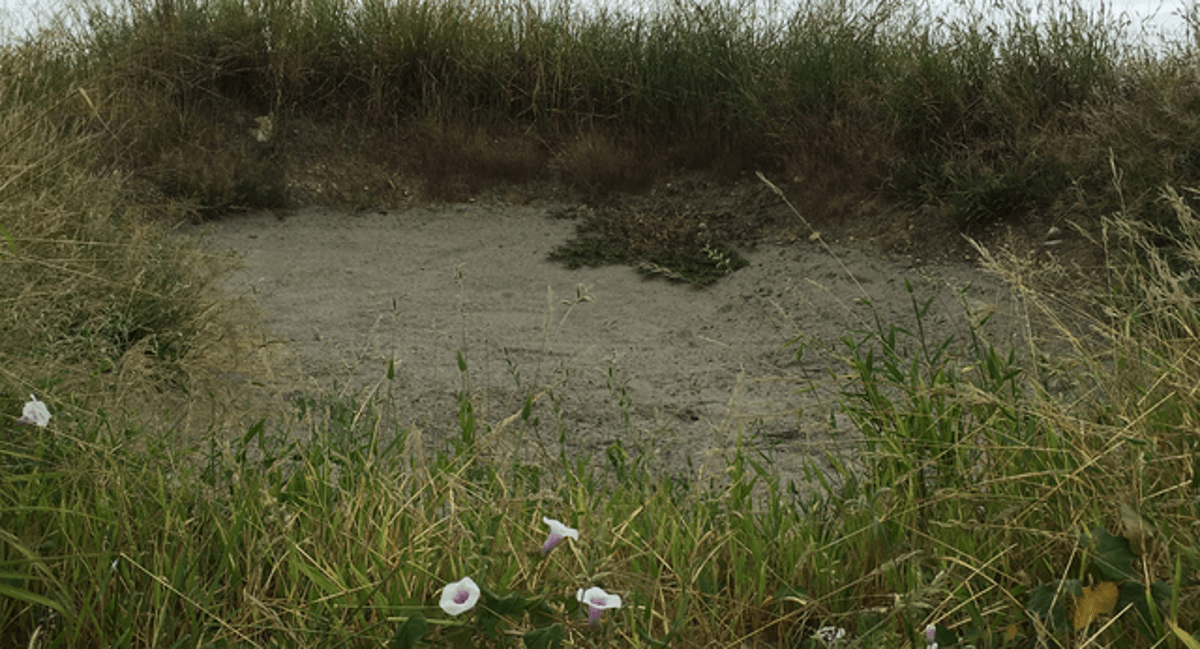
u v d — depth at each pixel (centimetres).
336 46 945
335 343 520
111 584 181
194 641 170
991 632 173
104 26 857
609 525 205
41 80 628
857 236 724
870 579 207
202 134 841
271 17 917
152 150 793
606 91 957
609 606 140
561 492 248
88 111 654
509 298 655
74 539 185
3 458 207
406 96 950
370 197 858
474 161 898
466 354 512
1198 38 603
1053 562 196
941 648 169
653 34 959
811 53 860
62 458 211
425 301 639
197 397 275
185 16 901
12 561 165
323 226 797
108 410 237
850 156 777
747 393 452
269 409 341
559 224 819
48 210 357
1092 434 208
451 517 206
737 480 252
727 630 191
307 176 866
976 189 663
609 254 742
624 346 552
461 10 969
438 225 817
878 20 857
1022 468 225
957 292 291
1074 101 687
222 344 427
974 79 753
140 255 410
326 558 200
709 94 920
